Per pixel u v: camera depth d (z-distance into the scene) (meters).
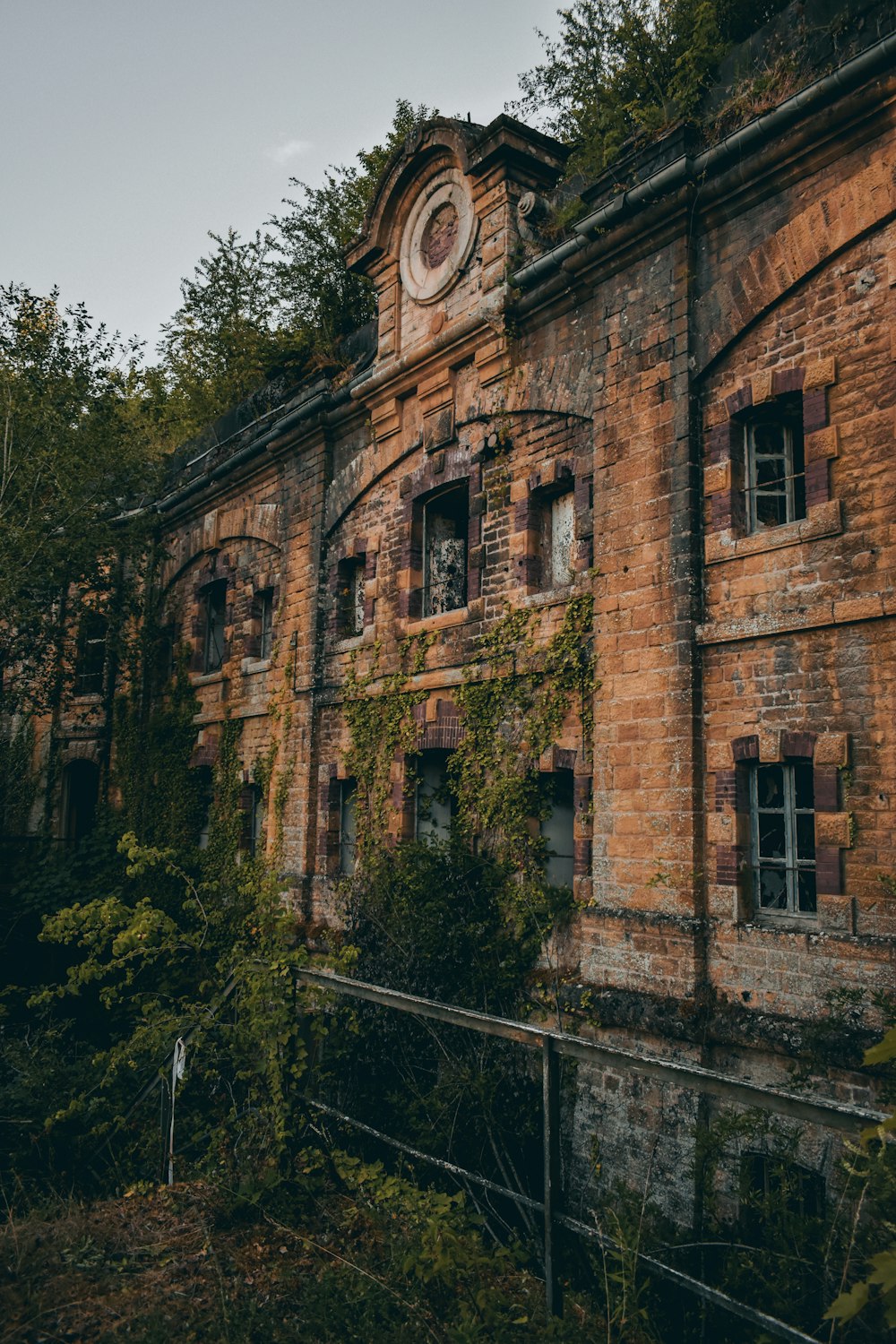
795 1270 4.75
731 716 8.09
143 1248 4.69
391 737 12.28
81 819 21.30
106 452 17.22
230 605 16.88
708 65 9.08
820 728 7.46
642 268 9.21
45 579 17.08
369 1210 5.07
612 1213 4.75
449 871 10.16
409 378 12.53
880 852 6.99
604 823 8.89
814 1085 6.98
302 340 21.31
